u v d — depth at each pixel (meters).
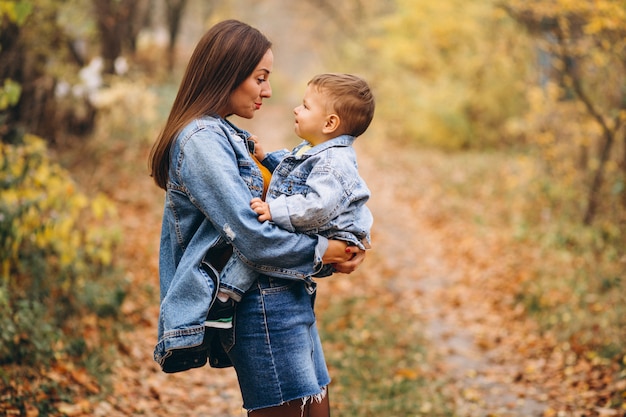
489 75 17.39
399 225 11.86
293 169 2.48
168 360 2.40
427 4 17.75
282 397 2.38
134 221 8.89
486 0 13.27
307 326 2.46
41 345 4.36
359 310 7.44
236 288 2.33
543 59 11.27
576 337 5.99
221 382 5.19
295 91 31.84
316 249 2.34
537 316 6.78
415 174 15.68
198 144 2.33
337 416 4.51
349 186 2.42
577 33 8.52
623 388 4.78
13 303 4.72
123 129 11.63
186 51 24.55
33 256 5.30
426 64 19.75
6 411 3.74
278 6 32.59
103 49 11.62
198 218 2.41
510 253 9.12
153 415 4.32
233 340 2.39
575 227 8.70
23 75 8.60
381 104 21.33
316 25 30.34
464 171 14.87
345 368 5.57
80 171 9.76
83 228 6.64
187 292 2.31
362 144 20.34
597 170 8.70
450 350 6.37
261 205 2.33
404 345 6.40
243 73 2.44
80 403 4.16
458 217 11.71
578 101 9.15
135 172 10.64
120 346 5.33
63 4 9.09
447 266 9.41
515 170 12.66
